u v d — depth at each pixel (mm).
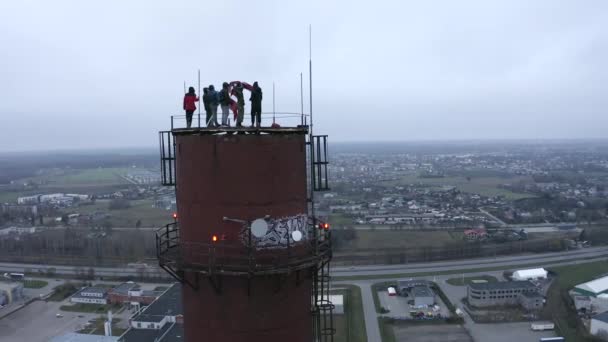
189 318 11812
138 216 191750
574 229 160000
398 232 158500
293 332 11680
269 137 11266
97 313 91750
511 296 92688
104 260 126312
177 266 11281
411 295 95938
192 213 11523
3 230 167750
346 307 90812
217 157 11180
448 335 78500
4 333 82562
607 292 92938
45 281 111688
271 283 11336
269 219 11242
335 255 128750
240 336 11250
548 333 78938
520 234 149750
